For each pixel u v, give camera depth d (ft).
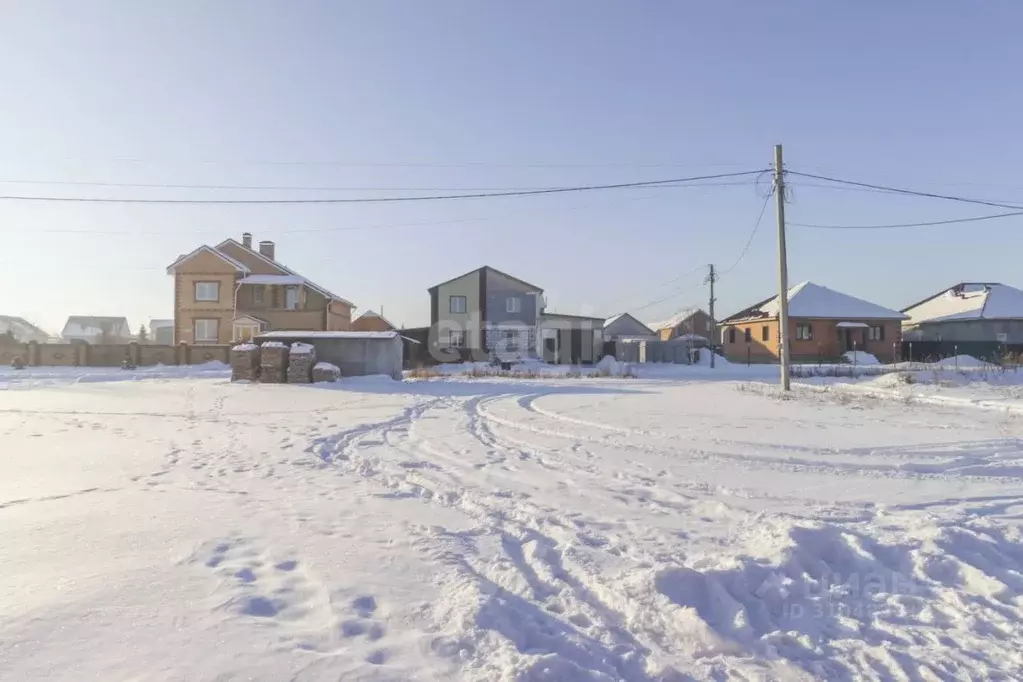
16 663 9.14
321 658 9.65
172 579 12.55
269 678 9.03
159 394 58.85
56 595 11.54
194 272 135.33
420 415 44.55
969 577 13.71
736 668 10.32
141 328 243.19
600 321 145.28
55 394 58.49
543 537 16.62
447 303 139.54
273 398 55.98
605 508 19.62
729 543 15.88
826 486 22.53
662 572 13.04
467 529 17.10
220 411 46.47
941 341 145.48
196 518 17.22
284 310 137.08
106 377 81.82
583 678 9.68
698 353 143.23
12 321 256.32
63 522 16.52
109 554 13.96
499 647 10.30
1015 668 10.39
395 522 17.53
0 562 13.30
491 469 25.85
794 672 10.23
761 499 20.72
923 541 15.43
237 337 132.16
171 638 10.07
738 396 56.95
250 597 11.79
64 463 26.25
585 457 28.19
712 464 26.48
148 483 22.53
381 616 11.34
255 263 144.87
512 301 140.87
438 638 10.45
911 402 48.65
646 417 41.39
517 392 64.03
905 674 10.19
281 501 19.79
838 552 14.97
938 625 11.92
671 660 10.46
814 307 149.38
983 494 21.33
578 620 11.78
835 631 11.68
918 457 27.50
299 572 13.34
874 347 149.59
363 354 78.02
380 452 29.99
